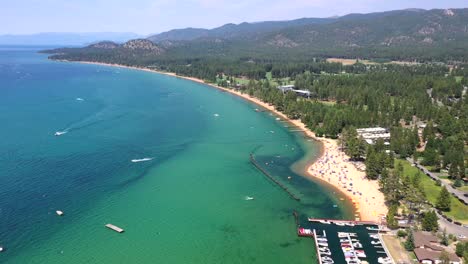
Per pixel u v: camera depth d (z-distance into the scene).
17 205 148.88
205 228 139.00
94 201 154.75
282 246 129.38
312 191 169.12
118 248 125.88
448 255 115.75
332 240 130.75
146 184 172.38
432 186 168.62
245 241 131.88
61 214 143.62
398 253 122.31
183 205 154.88
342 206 155.50
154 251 125.00
